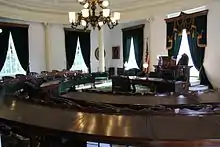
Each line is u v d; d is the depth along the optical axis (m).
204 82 8.04
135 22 11.57
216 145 1.59
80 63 11.76
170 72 7.26
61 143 2.39
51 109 2.44
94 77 8.56
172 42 9.28
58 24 10.57
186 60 8.10
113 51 12.95
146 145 1.65
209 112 2.20
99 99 3.58
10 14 8.23
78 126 1.90
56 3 9.50
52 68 10.61
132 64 11.91
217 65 7.63
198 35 8.29
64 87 6.71
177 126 1.84
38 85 5.33
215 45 7.69
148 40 10.78
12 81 5.85
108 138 1.70
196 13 8.30
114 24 6.23
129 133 1.73
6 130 2.46
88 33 11.91
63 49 11.00
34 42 10.00
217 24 7.58
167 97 3.69
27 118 2.15
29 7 8.90
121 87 7.45
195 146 1.60
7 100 2.99
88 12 5.80
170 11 8.26
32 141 2.24
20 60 9.48
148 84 6.97
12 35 9.23
